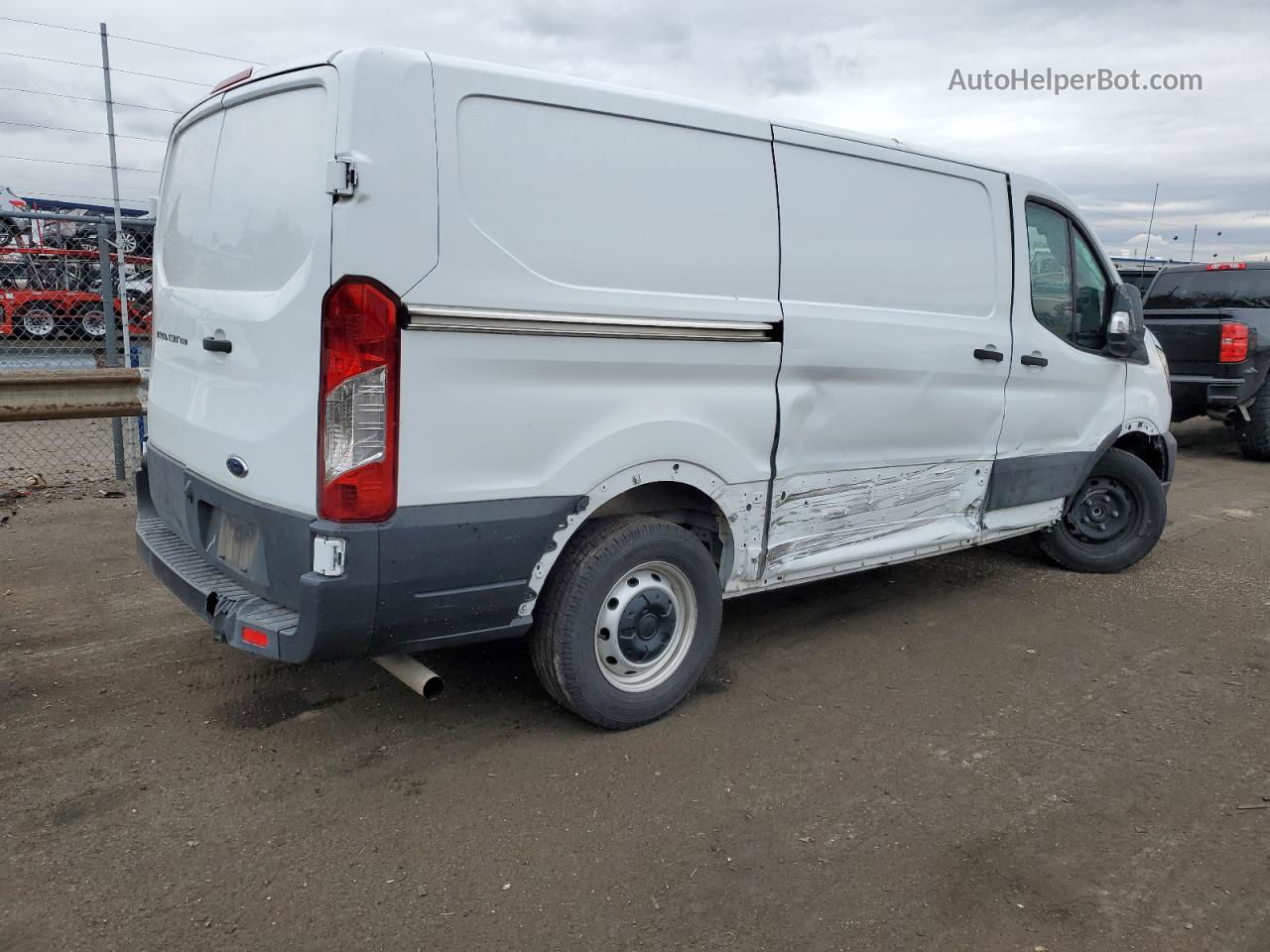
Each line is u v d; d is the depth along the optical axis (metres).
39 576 5.04
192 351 3.46
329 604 2.82
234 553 3.27
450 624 3.12
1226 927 2.58
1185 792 3.27
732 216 3.55
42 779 3.11
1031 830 3.01
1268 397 9.81
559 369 3.14
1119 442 6.04
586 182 3.15
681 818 3.02
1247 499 8.29
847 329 3.96
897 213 4.18
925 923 2.56
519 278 3.00
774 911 2.59
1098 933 2.54
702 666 3.75
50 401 5.67
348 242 2.71
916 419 4.38
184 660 4.06
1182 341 9.98
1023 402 4.92
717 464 3.63
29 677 3.86
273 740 3.43
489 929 2.49
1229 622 5.02
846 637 4.64
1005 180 4.68
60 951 2.35
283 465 2.93
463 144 2.87
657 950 2.43
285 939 2.42
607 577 3.35
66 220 6.38
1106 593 5.46
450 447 2.94
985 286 4.62
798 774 3.30
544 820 2.98
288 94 3.00
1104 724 3.78
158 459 3.88
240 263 3.17
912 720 3.76
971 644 4.60
